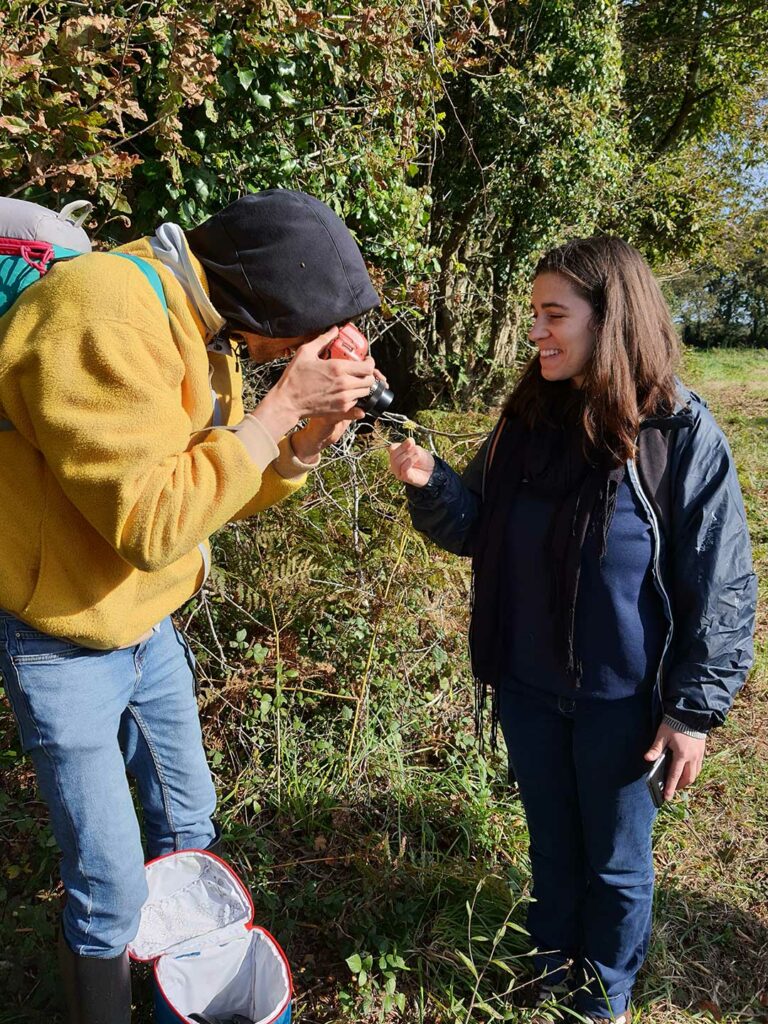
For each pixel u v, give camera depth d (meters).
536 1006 2.12
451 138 8.50
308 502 3.46
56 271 1.37
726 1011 2.24
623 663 1.78
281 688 2.92
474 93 7.63
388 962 2.09
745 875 2.70
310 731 3.01
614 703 1.82
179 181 2.77
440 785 2.91
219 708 2.90
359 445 3.96
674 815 2.91
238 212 1.47
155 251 1.50
